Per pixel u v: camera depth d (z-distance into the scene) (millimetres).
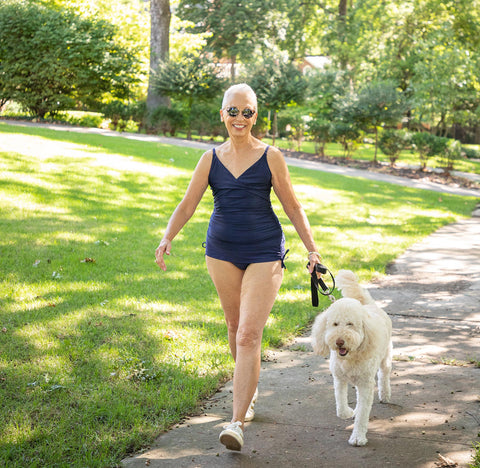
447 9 36594
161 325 5496
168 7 28781
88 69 25266
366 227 11211
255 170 3674
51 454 3256
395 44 37156
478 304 6805
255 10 39469
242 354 3502
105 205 10320
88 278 6727
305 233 3869
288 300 6645
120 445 3455
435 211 13922
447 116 30422
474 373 4789
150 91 28047
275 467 3307
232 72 39344
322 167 21188
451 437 3674
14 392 3994
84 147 15453
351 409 3793
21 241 7707
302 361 5047
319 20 43969
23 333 5000
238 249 3654
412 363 5023
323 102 27391
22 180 10711
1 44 24312
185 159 16297
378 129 24656
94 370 4438
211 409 4070
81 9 29656
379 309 4086
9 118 24672
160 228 9391
